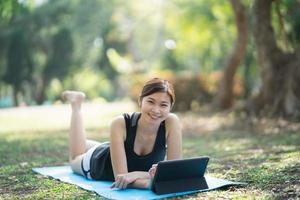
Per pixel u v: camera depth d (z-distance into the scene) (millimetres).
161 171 4250
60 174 5504
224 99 15023
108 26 34500
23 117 16562
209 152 7359
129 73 24281
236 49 14391
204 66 26281
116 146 4602
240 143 8414
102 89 44156
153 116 4500
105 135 10570
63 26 32094
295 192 4160
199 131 11141
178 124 4730
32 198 4328
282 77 11695
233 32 20875
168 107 4547
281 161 5820
